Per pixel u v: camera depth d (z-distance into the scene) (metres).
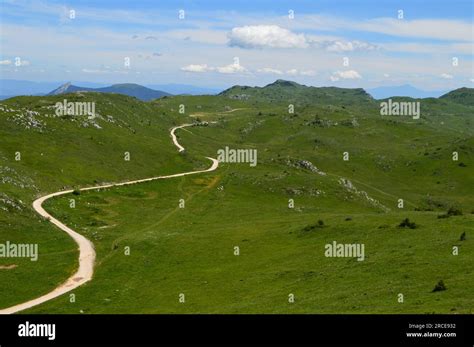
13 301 60.50
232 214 119.56
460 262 53.53
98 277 69.81
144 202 125.69
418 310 41.91
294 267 64.56
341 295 50.12
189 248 81.50
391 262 57.88
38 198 108.12
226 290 60.38
